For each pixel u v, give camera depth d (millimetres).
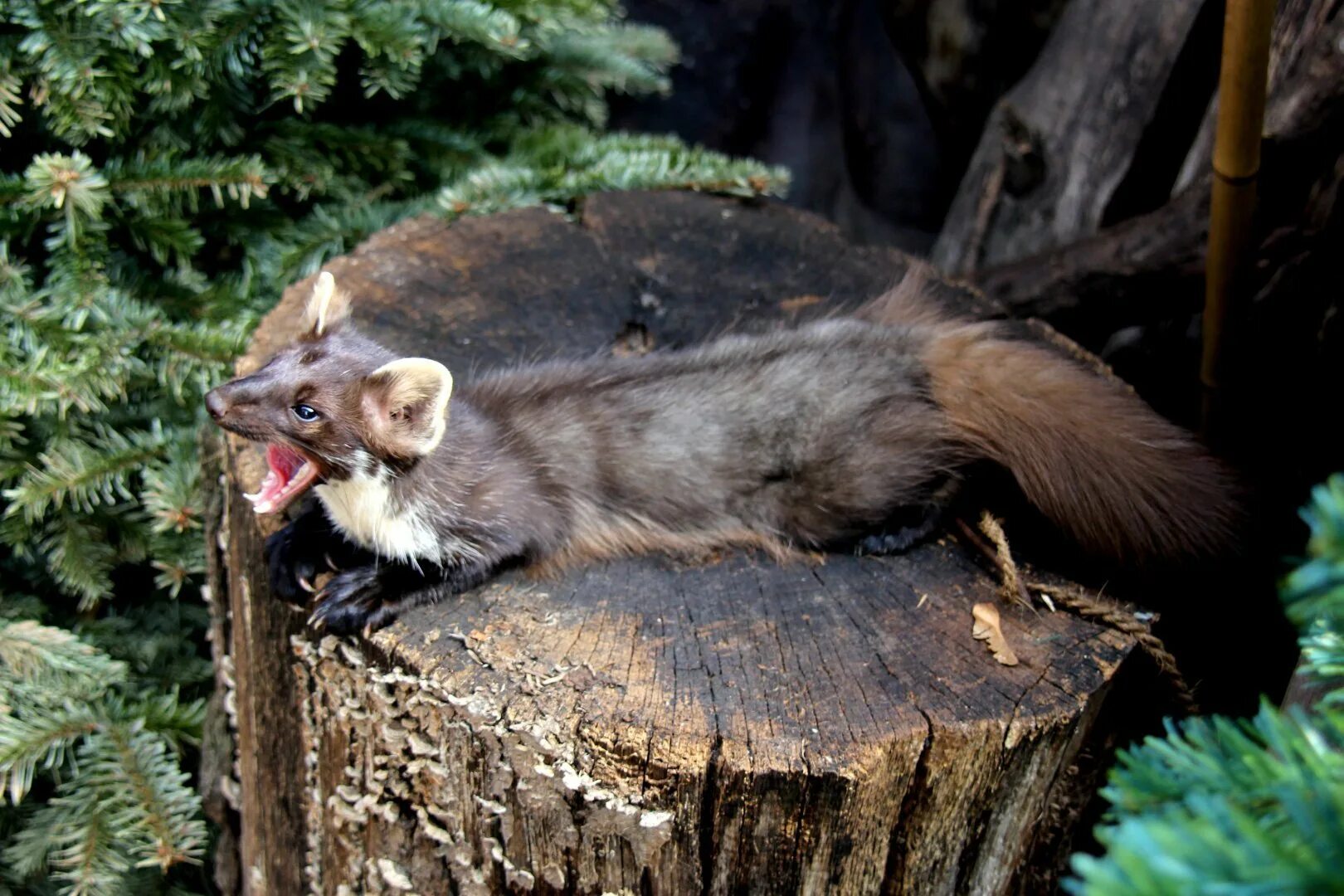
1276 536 1099
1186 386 1264
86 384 1064
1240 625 1077
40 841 1080
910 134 1668
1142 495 974
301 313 1054
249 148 1224
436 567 927
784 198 1823
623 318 1113
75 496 1088
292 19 1124
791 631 899
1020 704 858
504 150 1363
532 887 877
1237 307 1077
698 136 1829
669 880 861
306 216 1290
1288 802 479
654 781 833
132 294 1176
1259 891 432
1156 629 1015
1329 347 1091
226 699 1122
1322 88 1055
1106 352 1326
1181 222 1168
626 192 1189
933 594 933
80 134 1129
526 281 1120
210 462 1077
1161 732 952
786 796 831
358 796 924
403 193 1310
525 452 971
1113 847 477
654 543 980
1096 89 1299
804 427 991
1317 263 1105
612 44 1418
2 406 1040
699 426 994
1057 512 976
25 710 1054
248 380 911
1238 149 996
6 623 1110
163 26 1093
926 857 882
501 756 849
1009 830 901
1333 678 674
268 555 947
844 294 1136
